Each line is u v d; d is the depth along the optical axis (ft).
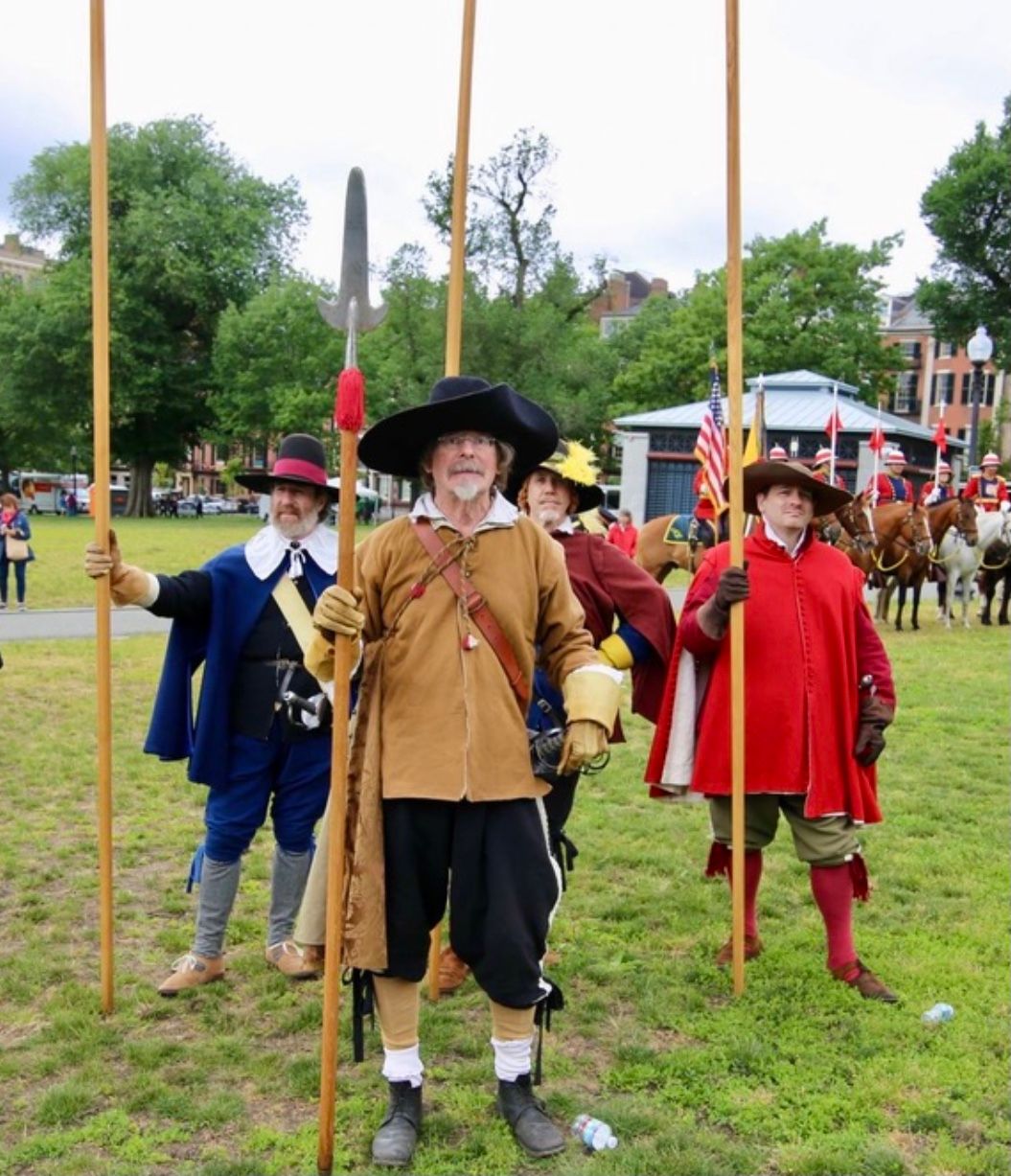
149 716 28.76
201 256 160.86
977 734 28.40
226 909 13.65
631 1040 12.38
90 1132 10.44
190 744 13.74
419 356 115.75
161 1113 10.85
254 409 152.97
